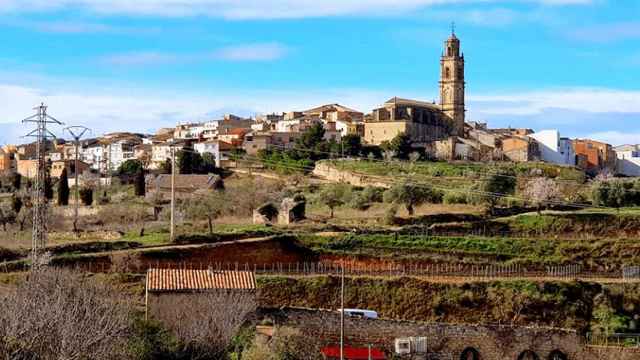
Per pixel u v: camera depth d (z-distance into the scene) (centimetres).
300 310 11931
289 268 16125
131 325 10194
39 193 15238
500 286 15338
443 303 14900
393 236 17675
